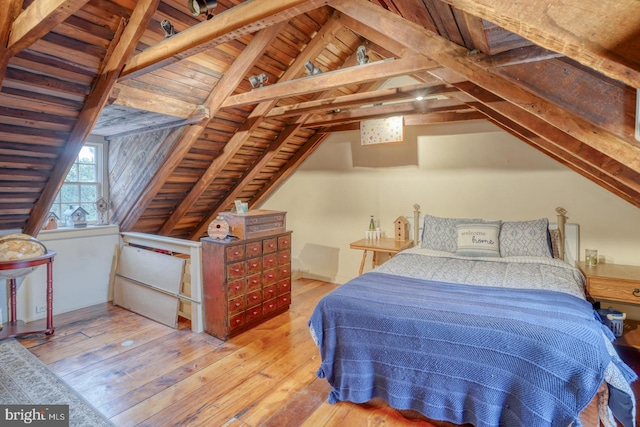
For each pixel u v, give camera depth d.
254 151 4.38
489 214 3.92
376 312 2.13
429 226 3.98
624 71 0.55
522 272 2.86
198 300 3.33
